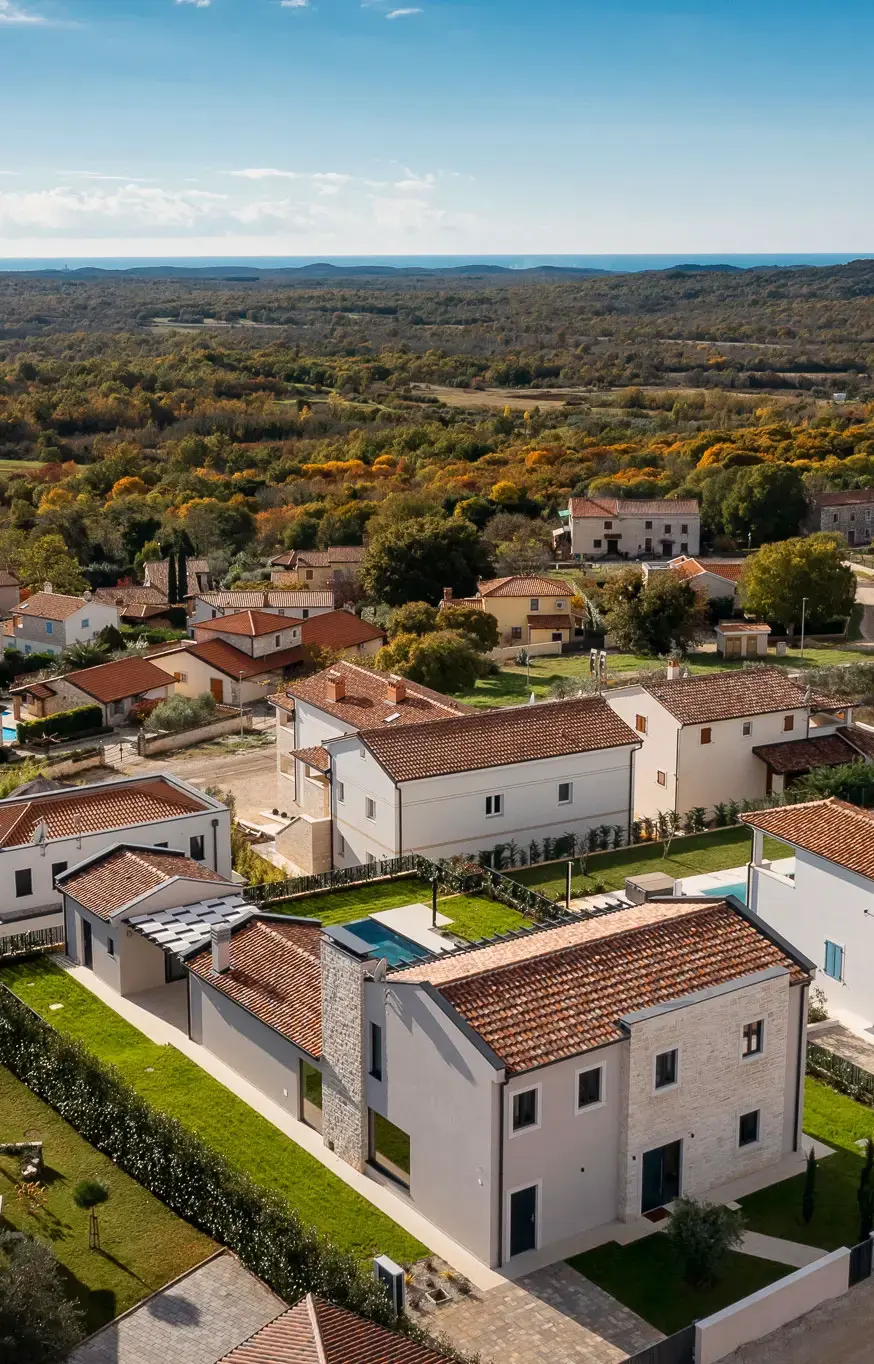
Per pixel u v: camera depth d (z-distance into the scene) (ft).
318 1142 113.80
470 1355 86.38
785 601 362.74
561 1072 97.60
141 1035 134.62
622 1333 89.56
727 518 490.49
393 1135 106.42
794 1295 90.38
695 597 355.77
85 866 154.92
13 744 278.67
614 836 192.85
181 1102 120.16
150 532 492.95
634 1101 100.89
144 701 296.92
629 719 209.05
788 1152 112.57
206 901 149.28
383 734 183.01
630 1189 101.91
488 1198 95.76
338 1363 73.20
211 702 293.64
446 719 189.37
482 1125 95.40
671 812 201.67
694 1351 85.61
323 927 111.75
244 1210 98.02
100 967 148.56
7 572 417.28
